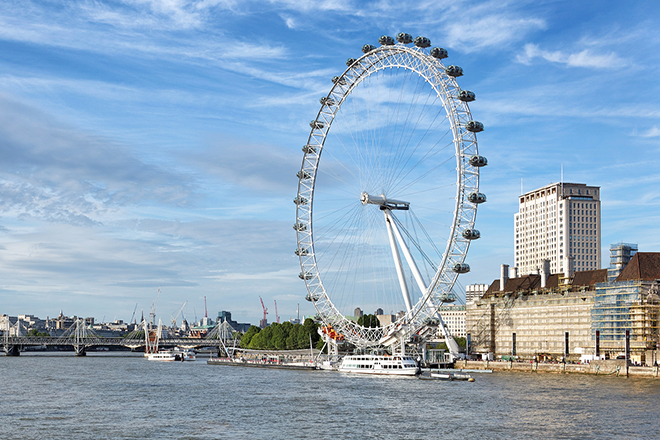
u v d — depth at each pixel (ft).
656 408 484.74
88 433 393.50
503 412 469.16
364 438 381.19
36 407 501.56
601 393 579.07
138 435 388.16
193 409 492.13
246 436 386.32
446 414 462.19
